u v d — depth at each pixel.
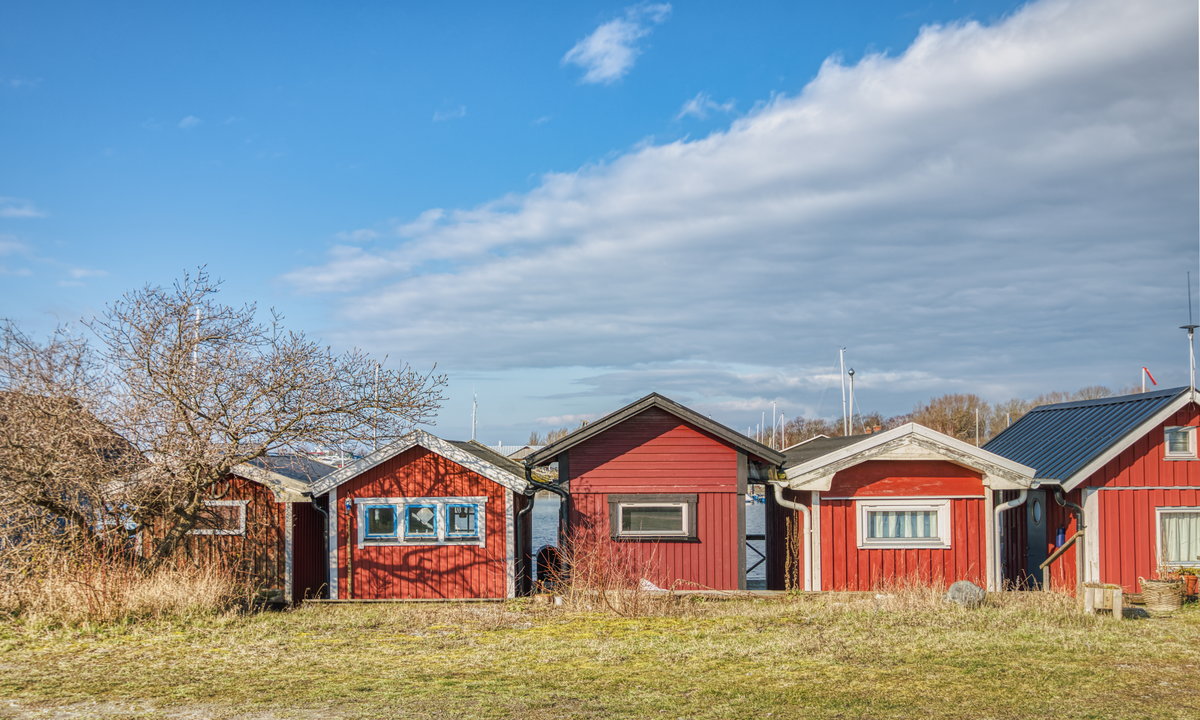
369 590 19.73
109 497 17.50
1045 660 12.23
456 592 19.73
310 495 19.91
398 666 12.30
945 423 87.25
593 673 11.67
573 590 18.19
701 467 20.16
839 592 19.00
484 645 13.88
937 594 16.97
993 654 12.62
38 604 15.80
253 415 18.03
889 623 15.12
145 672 11.95
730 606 17.88
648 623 15.82
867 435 21.33
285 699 10.31
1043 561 20.38
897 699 10.23
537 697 10.34
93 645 14.00
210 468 18.09
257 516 19.86
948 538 19.55
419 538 19.86
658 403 20.03
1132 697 10.32
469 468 19.92
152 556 17.97
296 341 18.59
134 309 17.41
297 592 20.14
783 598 18.78
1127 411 19.98
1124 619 15.47
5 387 16.39
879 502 19.61
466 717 9.47
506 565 19.80
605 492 20.16
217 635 14.84
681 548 19.97
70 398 16.77
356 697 10.38
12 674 11.87
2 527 16.59
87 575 16.03
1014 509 22.30
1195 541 18.97
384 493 19.91
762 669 11.82
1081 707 9.88
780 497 19.81
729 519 20.02
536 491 21.14
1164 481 19.02
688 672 11.70
